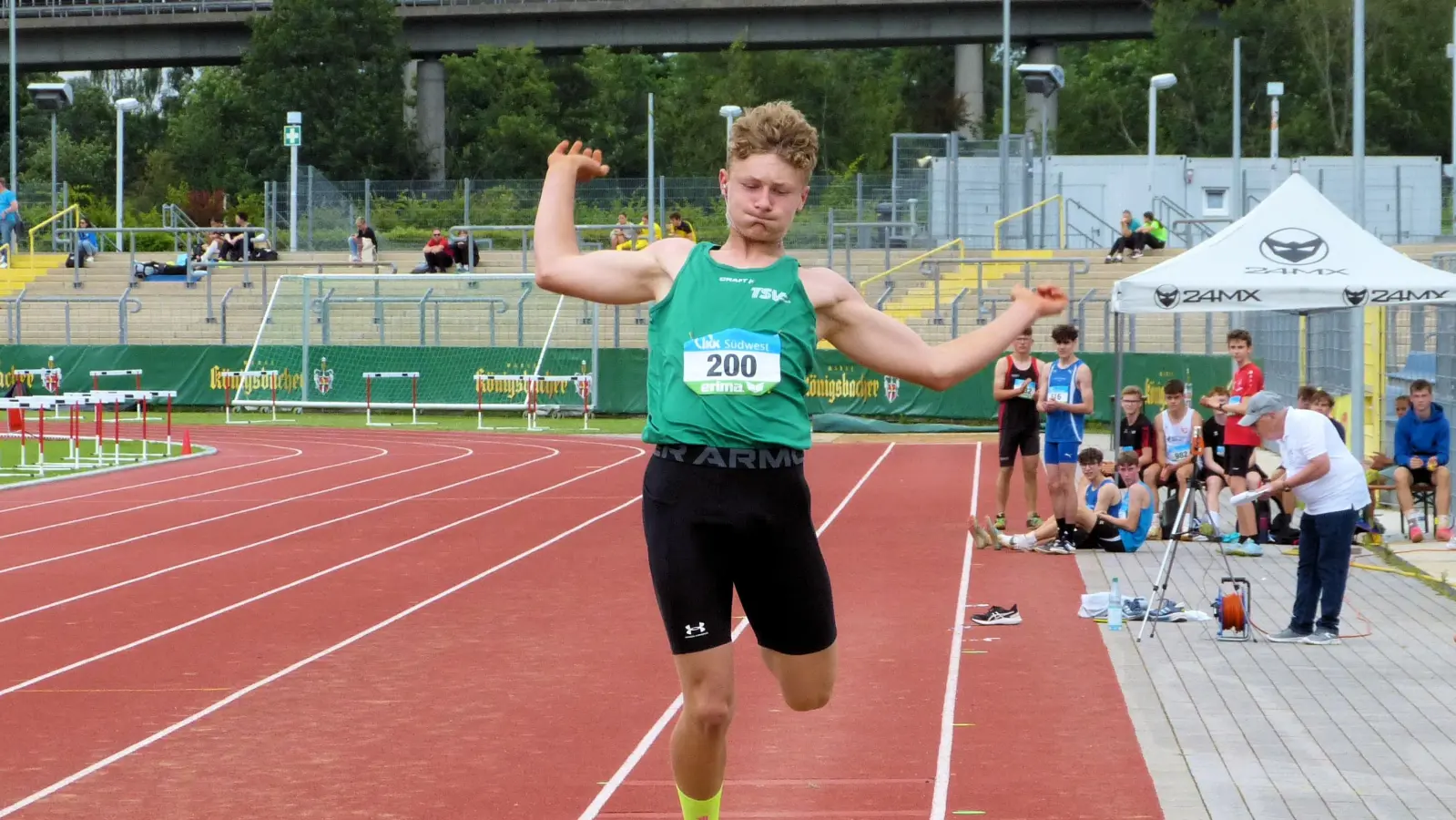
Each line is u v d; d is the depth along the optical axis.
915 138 44.62
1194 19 73.12
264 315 38.00
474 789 6.54
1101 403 30.27
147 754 7.20
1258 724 7.39
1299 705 7.77
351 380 35.31
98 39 67.94
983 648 9.40
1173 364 29.12
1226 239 13.35
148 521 16.58
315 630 10.28
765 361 4.20
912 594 11.45
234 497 19.03
